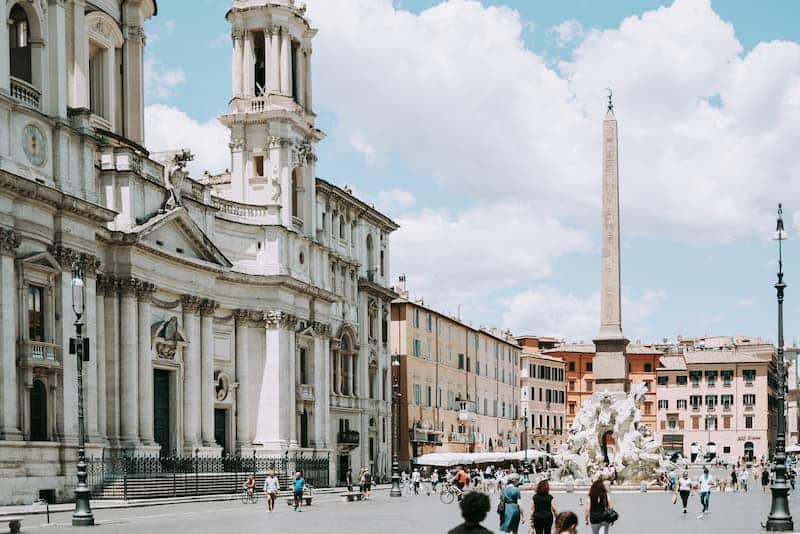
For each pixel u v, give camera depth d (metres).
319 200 72.94
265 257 64.69
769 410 149.25
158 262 54.44
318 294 68.31
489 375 115.12
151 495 47.41
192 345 57.72
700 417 146.88
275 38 67.50
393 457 85.25
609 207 68.00
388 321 84.75
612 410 69.69
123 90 60.12
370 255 83.12
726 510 46.28
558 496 58.38
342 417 74.19
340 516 39.56
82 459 33.56
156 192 55.00
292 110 67.25
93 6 56.19
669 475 65.81
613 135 67.81
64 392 44.59
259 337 64.06
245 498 51.81
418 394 90.94
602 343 69.38
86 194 47.12
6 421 40.84
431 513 41.78
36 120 44.06
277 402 63.41
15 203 42.16
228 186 74.81
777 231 34.38
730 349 158.75
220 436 61.75
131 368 51.56
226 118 66.69
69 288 45.34
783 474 32.66
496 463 109.31
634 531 32.53
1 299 40.84
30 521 34.75
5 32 42.44
